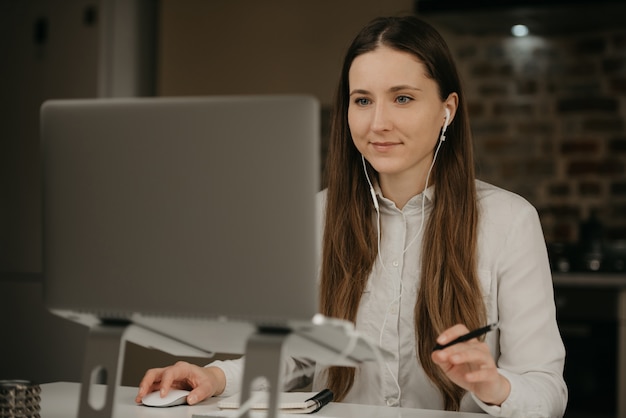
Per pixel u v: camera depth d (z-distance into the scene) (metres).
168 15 5.41
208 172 1.22
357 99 1.75
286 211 1.19
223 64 5.30
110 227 1.28
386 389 1.88
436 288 1.83
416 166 1.88
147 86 4.98
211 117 1.21
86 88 4.57
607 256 4.61
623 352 3.90
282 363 1.25
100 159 1.28
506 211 1.88
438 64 1.76
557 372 1.73
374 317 1.91
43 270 1.33
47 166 1.31
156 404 1.71
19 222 4.65
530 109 4.80
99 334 1.36
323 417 1.59
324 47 5.11
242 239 1.21
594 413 3.93
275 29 5.21
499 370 1.56
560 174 4.76
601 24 4.42
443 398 1.84
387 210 1.92
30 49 4.68
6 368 4.63
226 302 1.22
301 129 1.17
